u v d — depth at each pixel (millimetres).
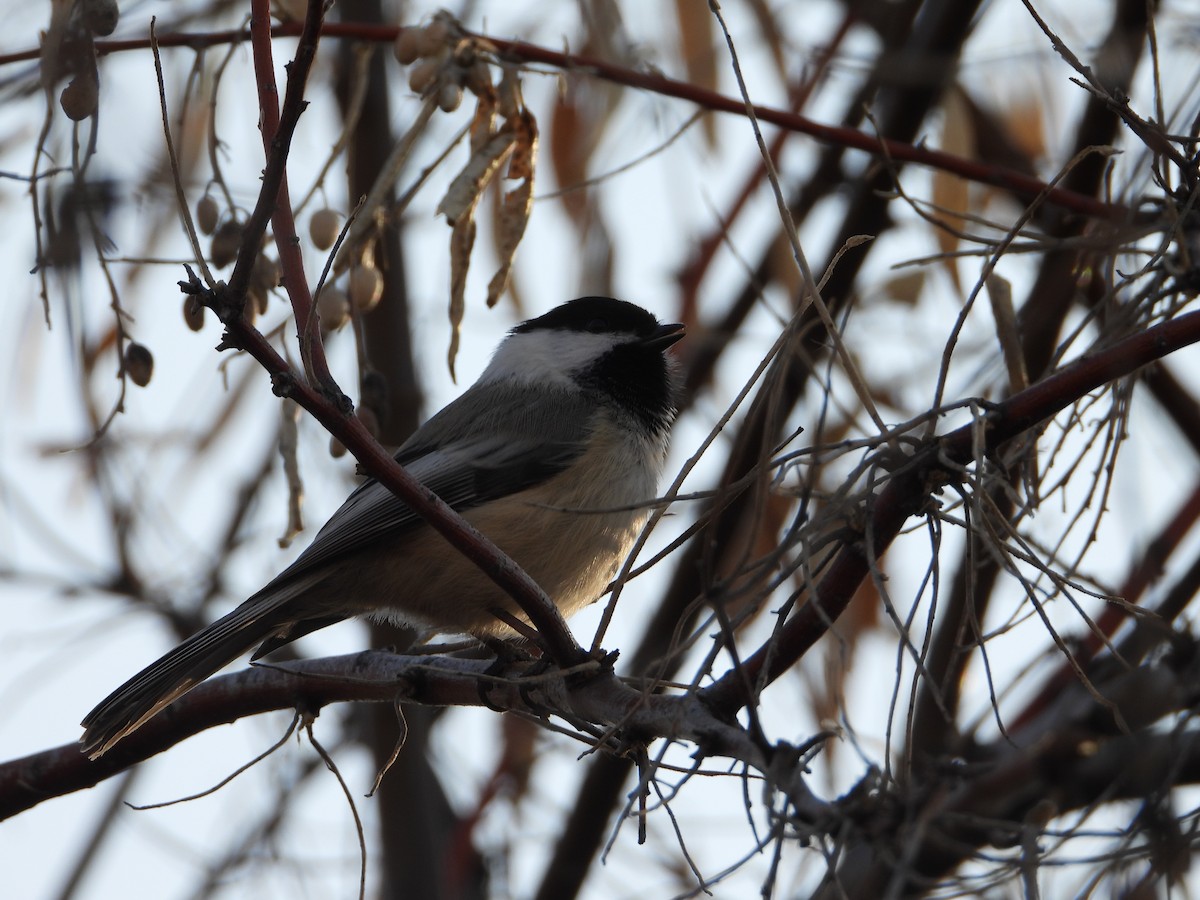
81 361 6496
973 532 4605
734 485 4500
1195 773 5145
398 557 7480
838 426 7883
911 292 8094
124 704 6488
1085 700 6762
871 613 8008
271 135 4762
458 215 6184
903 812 4664
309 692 6332
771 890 4012
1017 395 4660
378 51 8227
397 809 8258
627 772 8414
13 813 6566
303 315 4652
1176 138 5297
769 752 4387
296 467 6387
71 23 5465
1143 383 7434
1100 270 6699
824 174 9000
